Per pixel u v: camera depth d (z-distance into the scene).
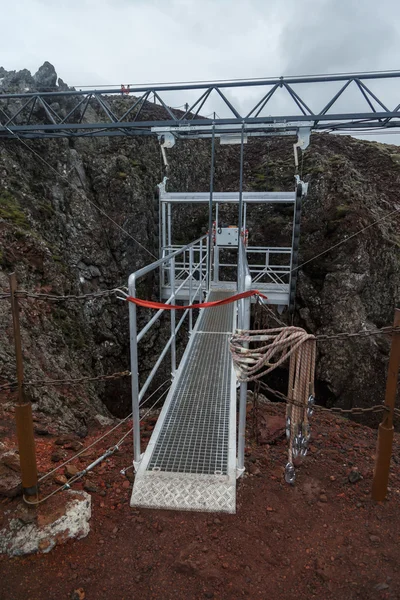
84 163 12.06
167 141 9.23
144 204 12.74
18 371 2.33
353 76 8.31
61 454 3.12
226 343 5.32
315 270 12.71
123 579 2.11
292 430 2.61
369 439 3.58
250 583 2.08
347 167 14.60
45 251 7.83
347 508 2.56
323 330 12.07
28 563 2.20
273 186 15.62
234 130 8.91
